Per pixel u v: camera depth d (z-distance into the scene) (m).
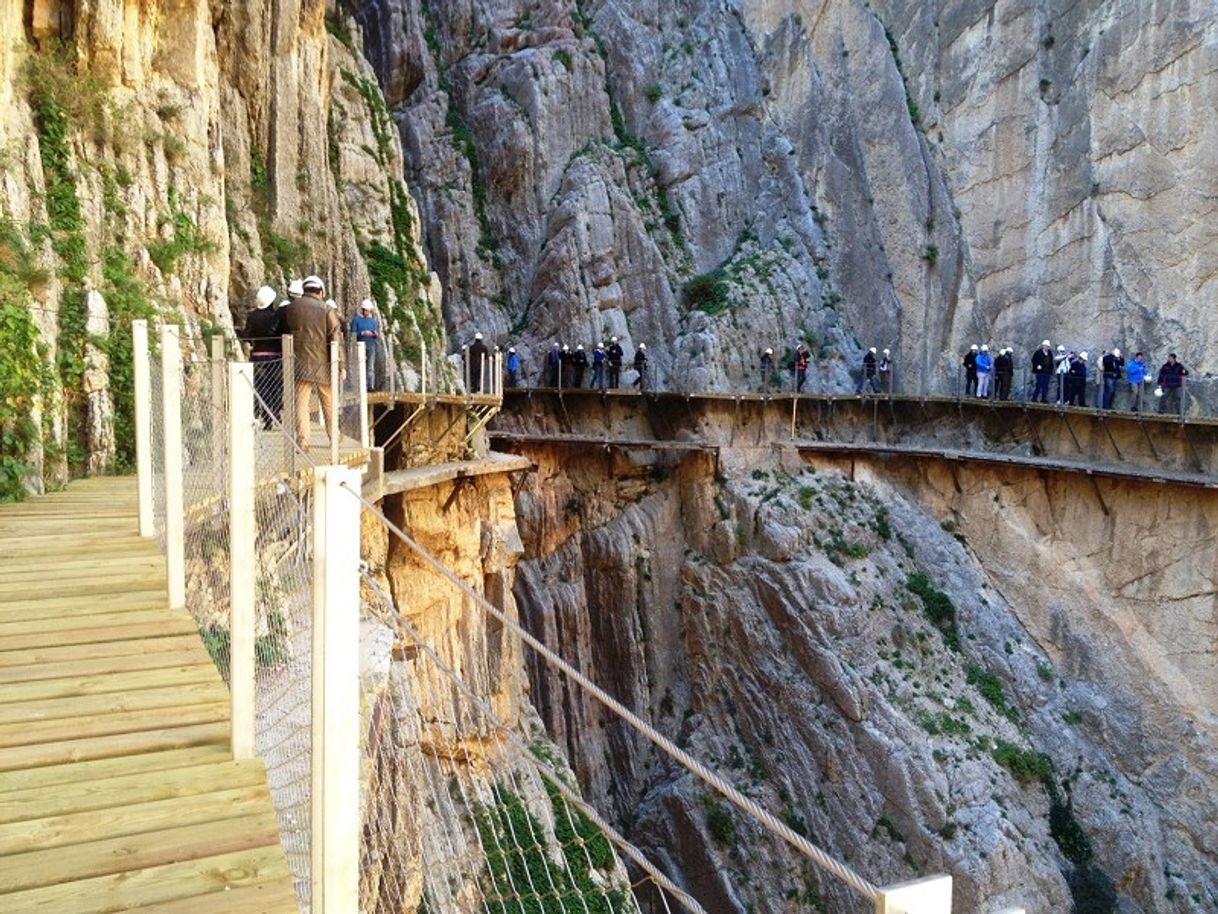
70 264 13.47
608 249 40.91
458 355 31.14
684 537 34.16
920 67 43.97
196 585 8.23
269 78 24.42
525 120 42.00
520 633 3.38
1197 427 30.80
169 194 16.61
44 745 5.36
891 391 40.72
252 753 5.41
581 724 32.12
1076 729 30.42
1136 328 38.16
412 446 20.52
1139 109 38.56
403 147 42.16
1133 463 32.12
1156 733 29.92
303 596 6.05
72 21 15.16
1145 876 27.98
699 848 28.86
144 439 9.48
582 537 34.06
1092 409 32.31
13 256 12.05
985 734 29.50
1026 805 28.47
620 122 44.88
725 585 32.81
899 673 30.27
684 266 42.84
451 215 40.97
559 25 44.16
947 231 42.44
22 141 13.36
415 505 18.72
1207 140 37.19
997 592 33.09
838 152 44.97
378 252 29.23
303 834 4.43
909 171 43.31
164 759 5.32
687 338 39.91
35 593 7.76
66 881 4.12
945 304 42.28
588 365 38.66
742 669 31.88
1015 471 33.44
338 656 3.64
